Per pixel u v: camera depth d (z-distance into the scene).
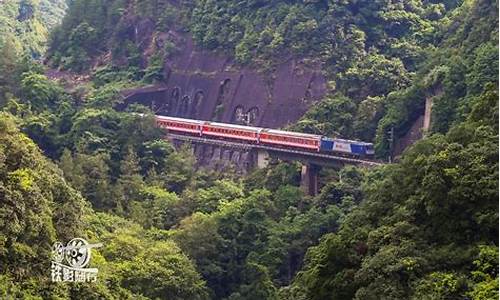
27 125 77.50
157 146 77.94
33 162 40.16
